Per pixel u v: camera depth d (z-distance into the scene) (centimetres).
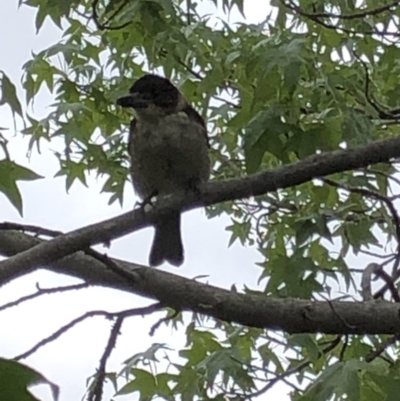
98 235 508
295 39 672
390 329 570
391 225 782
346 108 688
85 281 582
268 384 616
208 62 827
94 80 886
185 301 579
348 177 796
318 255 830
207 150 886
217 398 638
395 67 834
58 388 153
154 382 658
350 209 797
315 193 789
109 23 779
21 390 152
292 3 704
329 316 570
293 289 732
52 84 889
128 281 546
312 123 667
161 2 709
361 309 573
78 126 877
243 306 579
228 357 638
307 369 745
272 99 662
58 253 491
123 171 925
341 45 809
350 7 793
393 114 704
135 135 886
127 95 871
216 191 557
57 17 752
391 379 479
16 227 520
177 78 910
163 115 877
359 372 513
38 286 500
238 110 831
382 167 817
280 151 643
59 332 508
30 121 877
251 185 551
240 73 775
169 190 898
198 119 888
